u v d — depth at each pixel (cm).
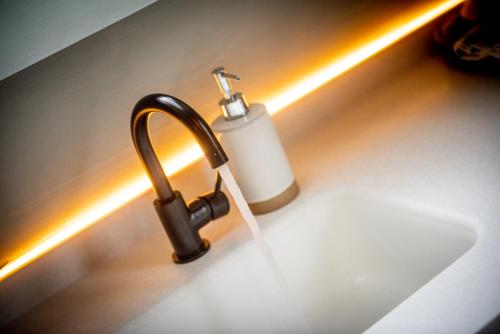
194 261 105
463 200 90
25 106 89
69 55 86
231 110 104
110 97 98
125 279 108
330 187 110
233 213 116
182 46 101
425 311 72
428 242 96
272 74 122
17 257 109
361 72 139
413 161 107
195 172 120
